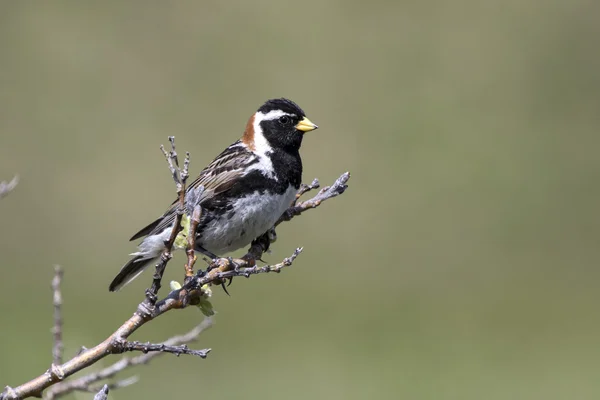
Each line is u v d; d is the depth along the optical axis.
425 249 17.28
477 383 13.26
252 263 6.97
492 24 21.78
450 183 18.16
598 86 20.41
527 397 12.81
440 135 19.03
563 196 18.17
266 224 7.41
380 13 21.86
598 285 16.78
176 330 14.77
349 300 16.20
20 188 17.48
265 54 20.36
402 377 13.28
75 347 7.40
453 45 21.25
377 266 16.61
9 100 18.97
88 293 15.68
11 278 15.88
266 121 7.50
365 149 18.61
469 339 14.91
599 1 22.50
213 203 7.25
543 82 20.62
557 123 19.69
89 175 17.77
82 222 17.16
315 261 16.72
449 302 16.33
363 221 17.61
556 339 15.04
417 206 17.75
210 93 19.44
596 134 19.42
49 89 19.27
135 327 4.61
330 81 19.95
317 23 21.45
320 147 18.62
